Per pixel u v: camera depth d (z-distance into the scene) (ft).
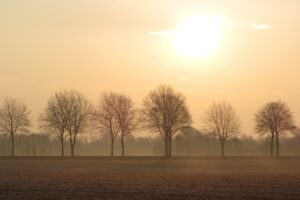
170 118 480.23
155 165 365.61
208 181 227.61
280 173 278.46
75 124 485.56
